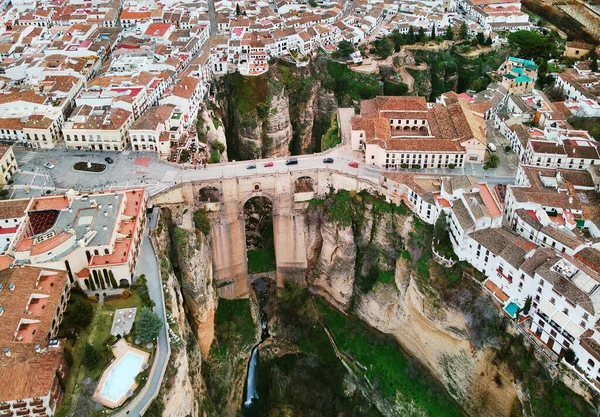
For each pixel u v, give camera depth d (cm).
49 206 13438
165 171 16288
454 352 13462
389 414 14088
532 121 19300
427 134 18475
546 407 11244
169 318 12000
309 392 14638
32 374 9394
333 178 16550
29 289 11038
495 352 12325
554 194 14025
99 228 12531
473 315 12781
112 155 17100
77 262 12006
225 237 16338
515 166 17025
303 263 17325
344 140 18575
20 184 15488
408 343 14988
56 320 11000
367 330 15962
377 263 15825
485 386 12738
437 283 13725
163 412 10419
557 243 12594
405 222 15338
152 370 10531
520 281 12050
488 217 13275
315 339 16012
